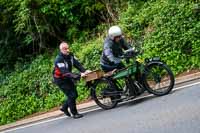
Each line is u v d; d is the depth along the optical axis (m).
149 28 15.04
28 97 16.61
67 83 11.89
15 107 16.58
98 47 15.69
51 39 18.88
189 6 14.45
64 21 17.91
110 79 11.62
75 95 11.95
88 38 17.45
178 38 13.78
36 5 17.45
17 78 17.80
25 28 18.27
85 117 11.76
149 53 13.95
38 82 16.77
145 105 10.63
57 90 15.79
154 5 15.72
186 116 8.82
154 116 9.48
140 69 11.23
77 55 16.28
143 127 9.02
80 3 17.67
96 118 11.14
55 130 11.30
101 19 17.84
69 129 10.89
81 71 12.02
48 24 18.03
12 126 15.03
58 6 17.61
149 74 11.20
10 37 19.50
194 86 11.05
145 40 14.66
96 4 17.55
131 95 11.34
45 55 18.27
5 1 18.11
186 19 14.15
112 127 9.75
